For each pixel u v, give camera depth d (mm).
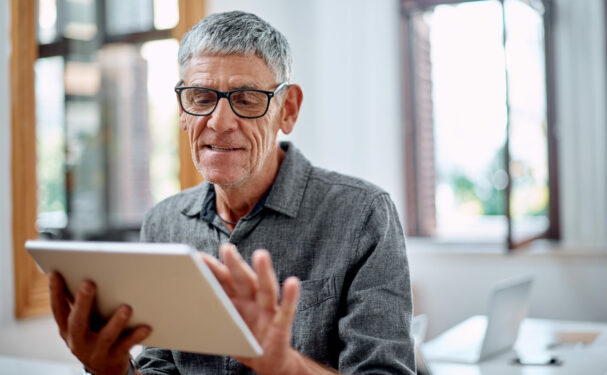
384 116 3803
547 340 2131
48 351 2404
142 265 792
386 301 1094
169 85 2670
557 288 3289
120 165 2689
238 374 1196
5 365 1674
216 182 1139
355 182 1251
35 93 2426
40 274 2406
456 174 3797
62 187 2539
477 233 3736
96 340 904
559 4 3398
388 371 1022
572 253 3250
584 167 3344
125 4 2678
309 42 3514
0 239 2273
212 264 877
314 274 1194
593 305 3225
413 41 3879
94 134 2645
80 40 2598
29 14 2402
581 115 3352
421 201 3889
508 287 1896
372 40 3773
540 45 3443
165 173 2693
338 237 1192
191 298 799
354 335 1072
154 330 897
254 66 1124
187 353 1251
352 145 3719
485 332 1843
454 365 1829
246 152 1136
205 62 1124
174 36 2658
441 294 3525
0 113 2297
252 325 852
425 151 3875
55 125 2516
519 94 3469
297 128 3438
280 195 1232
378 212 1181
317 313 1161
